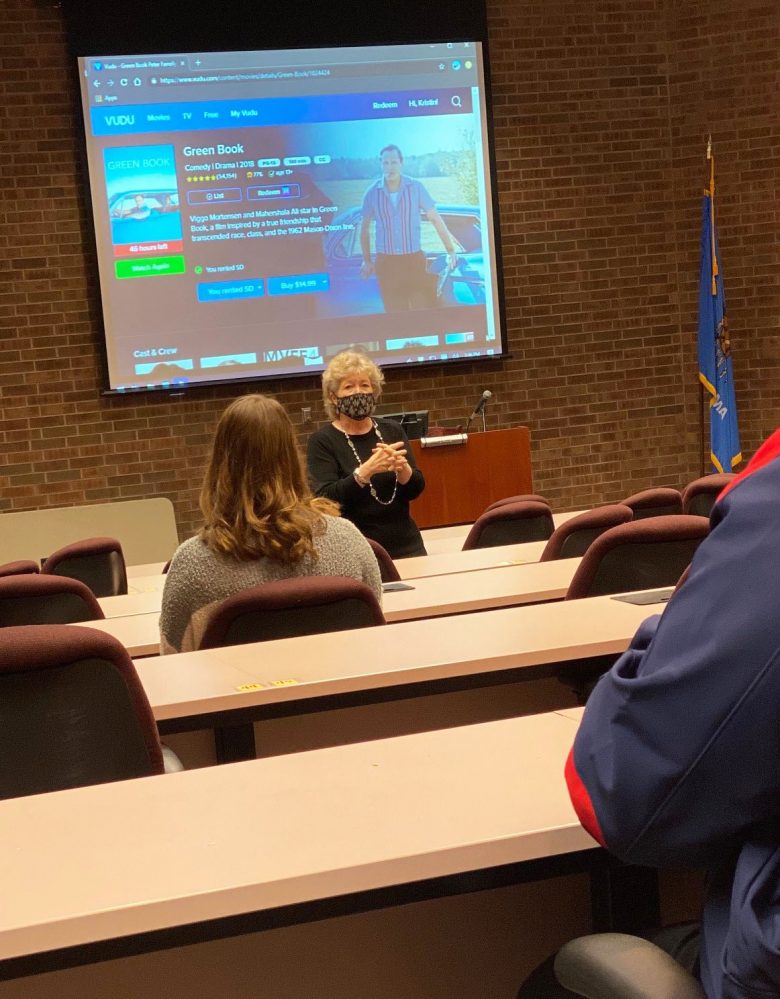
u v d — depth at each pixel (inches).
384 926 56.0
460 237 326.0
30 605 113.9
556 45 334.0
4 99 298.0
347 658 77.5
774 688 32.2
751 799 33.1
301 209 314.3
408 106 319.6
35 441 304.3
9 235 300.2
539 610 90.1
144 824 45.6
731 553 33.9
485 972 58.1
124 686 64.6
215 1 305.3
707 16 336.2
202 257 309.3
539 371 338.3
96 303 303.3
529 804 44.6
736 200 338.3
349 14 313.7
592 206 339.6
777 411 339.9
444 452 267.6
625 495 346.9
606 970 35.5
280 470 94.2
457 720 95.0
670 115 343.3
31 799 49.8
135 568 203.8
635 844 35.1
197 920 38.3
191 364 310.5
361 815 44.7
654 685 33.9
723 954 33.4
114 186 302.4
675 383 349.1
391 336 323.3
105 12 299.0
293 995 54.5
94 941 37.5
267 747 90.2
